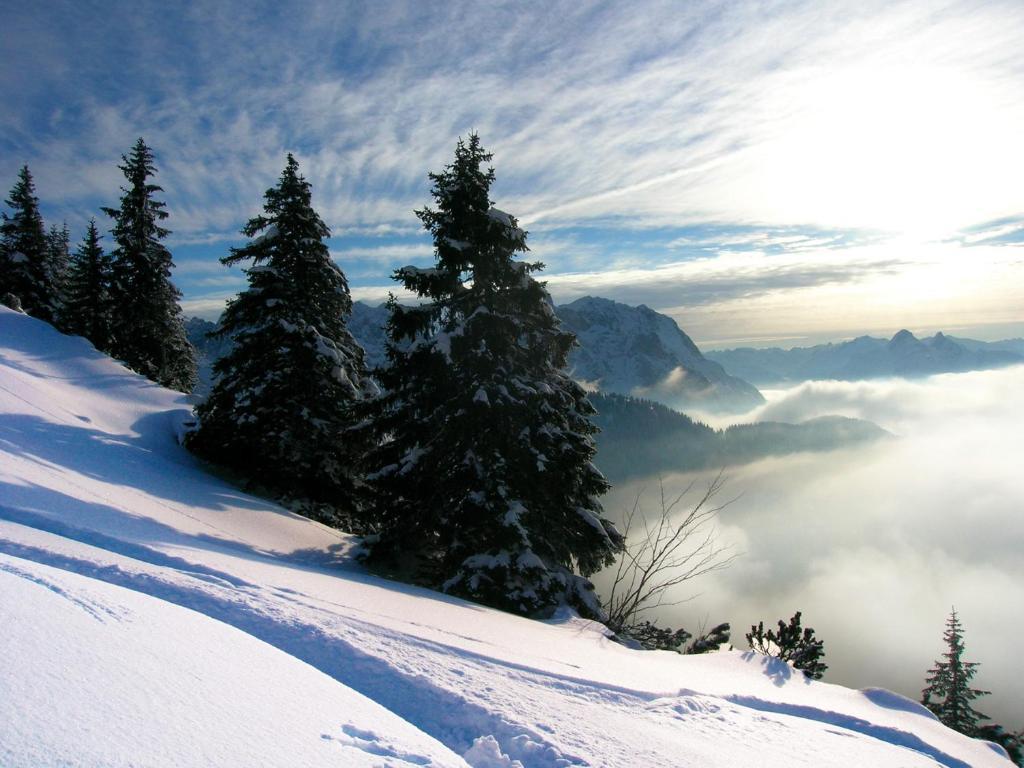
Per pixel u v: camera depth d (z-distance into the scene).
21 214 34.38
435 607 8.17
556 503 14.25
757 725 5.41
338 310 20.19
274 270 18.38
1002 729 19.25
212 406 18.58
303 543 13.80
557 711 4.45
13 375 17.25
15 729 1.71
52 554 5.73
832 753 5.01
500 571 12.55
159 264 30.80
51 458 12.15
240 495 15.86
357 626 5.43
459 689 4.46
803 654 12.63
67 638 2.56
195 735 2.08
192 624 3.64
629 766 3.70
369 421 14.67
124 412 20.20
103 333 32.56
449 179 14.52
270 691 2.84
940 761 5.91
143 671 2.50
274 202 19.16
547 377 14.93
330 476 18.30
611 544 14.52
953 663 32.12
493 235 13.88
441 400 14.07
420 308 14.35
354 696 3.32
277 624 5.11
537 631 8.70
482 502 12.93
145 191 30.47
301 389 18.25
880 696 8.36
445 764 2.61
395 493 14.15
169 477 14.76
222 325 18.77
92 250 32.88
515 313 14.46
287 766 2.07
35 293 34.50
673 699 5.48
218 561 7.19
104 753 1.74
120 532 8.05
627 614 13.70
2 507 7.77
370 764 2.34
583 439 14.41
